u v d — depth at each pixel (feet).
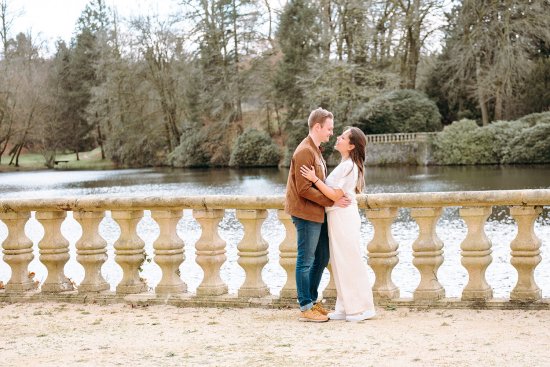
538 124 178.60
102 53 261.44
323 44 205.98
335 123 202.59
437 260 22.56
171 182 174.50
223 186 155.02
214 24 238.07
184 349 18.78
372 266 22.98
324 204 21.21
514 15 187.73
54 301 25.64
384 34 206.69
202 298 24.23
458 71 196.13
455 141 193.98
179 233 74.49
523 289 21.67
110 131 264.31
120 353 18.54
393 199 22.26
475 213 21.81
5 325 22.45
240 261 24.11
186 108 252.83
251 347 18.71
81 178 203.51
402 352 17.52
